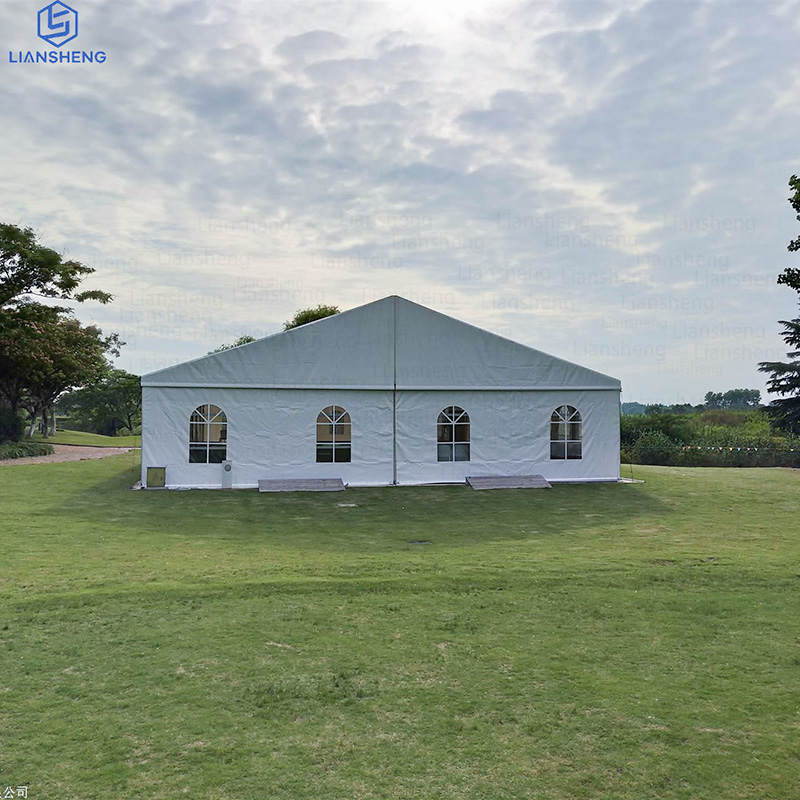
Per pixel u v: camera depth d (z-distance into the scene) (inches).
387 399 768.3
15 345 1171.9
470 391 784.9
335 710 202.8
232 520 539.5
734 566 375.9
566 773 171.5
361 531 498.3
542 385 800.3
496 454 788.0
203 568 365.1
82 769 169.3
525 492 720.3
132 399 2252.7
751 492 726.5
